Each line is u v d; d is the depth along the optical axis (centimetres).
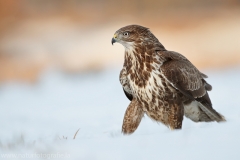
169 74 928
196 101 976
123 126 990
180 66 942
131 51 964
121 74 1001
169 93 942
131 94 1030
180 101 952
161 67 938
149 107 965
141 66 950
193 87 954
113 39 969
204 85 999
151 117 980
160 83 937
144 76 948
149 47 955
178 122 951
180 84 934
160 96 945
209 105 984
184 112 995
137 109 988
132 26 977
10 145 724
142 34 962
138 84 959
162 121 974
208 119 1007
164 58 952
